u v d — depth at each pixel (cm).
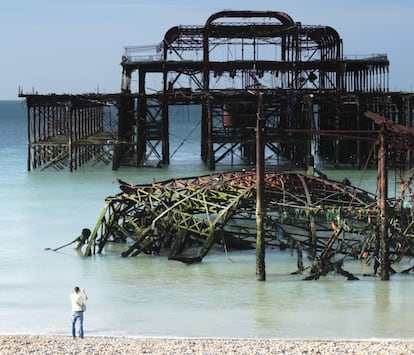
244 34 10538
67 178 9644
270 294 4322
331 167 10600
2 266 5031
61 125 12412
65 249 5494
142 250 5228
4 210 7150
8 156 13188
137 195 5416
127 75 10725
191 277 4697
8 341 3484
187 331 3741
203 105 11050
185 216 5178
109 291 4444
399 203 5353
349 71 11256
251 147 10975
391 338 3612
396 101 10400
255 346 3388
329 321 3866
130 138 11006
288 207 5062
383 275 4553
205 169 10581
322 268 4591
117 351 3325
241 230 5888
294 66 10600
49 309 4128
